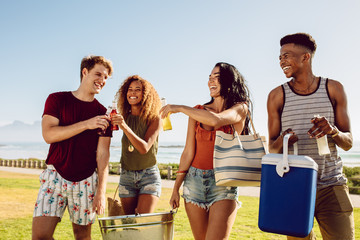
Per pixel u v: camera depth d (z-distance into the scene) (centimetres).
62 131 272
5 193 1054
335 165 271
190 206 278
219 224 258
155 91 368
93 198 287
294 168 207
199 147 279
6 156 9456
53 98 291
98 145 295
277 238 527
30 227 598
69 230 579
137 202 360
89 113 299
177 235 546
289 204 206
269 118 298
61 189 278
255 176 255
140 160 351
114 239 252
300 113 276
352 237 259
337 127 273
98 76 296
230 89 286
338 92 271
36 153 10769
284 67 277
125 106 367
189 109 257
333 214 262
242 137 267
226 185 258
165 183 1661
